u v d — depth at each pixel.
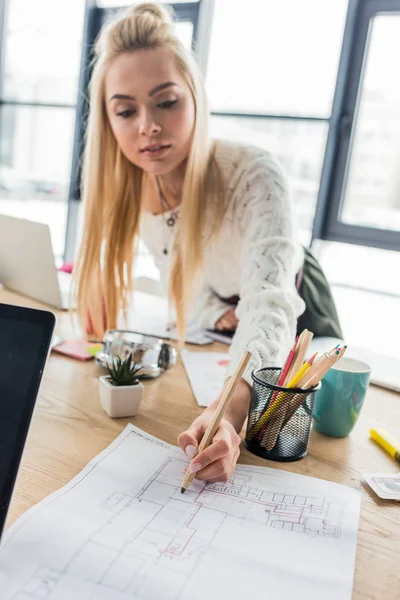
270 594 0.49
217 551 0.54
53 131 4.21
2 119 4.45
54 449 0.72
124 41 1.09
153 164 1.16
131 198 1.27
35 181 4.36
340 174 3.24
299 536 0.58
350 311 3.46
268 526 0.60
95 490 0.63
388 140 3.15
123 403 0.82
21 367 0.54
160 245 1.42
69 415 0.82
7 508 0.49
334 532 0.59
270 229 1.09
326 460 0.76
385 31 3.05
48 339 0.55
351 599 0.49
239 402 0.81
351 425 0.83
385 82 3.10
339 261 3.38
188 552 0.54
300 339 0.76
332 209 3.30
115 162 1.24
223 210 1.23
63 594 0.47
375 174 3.19
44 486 0.63
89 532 0.55
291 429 0.74
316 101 3.22
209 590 0.49
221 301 1.41
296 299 1.00
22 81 4.32
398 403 1.00
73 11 3.97
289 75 3.26
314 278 1.38
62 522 0.56
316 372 0.73
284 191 1.15
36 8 4.14
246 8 3.34
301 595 0.49
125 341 1.01
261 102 3.36
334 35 3.13
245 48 3.36
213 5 3.46
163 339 1.25
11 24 4.29
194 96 1.15
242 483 0.68
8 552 0.51
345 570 0.53
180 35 1.14
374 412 0.95
